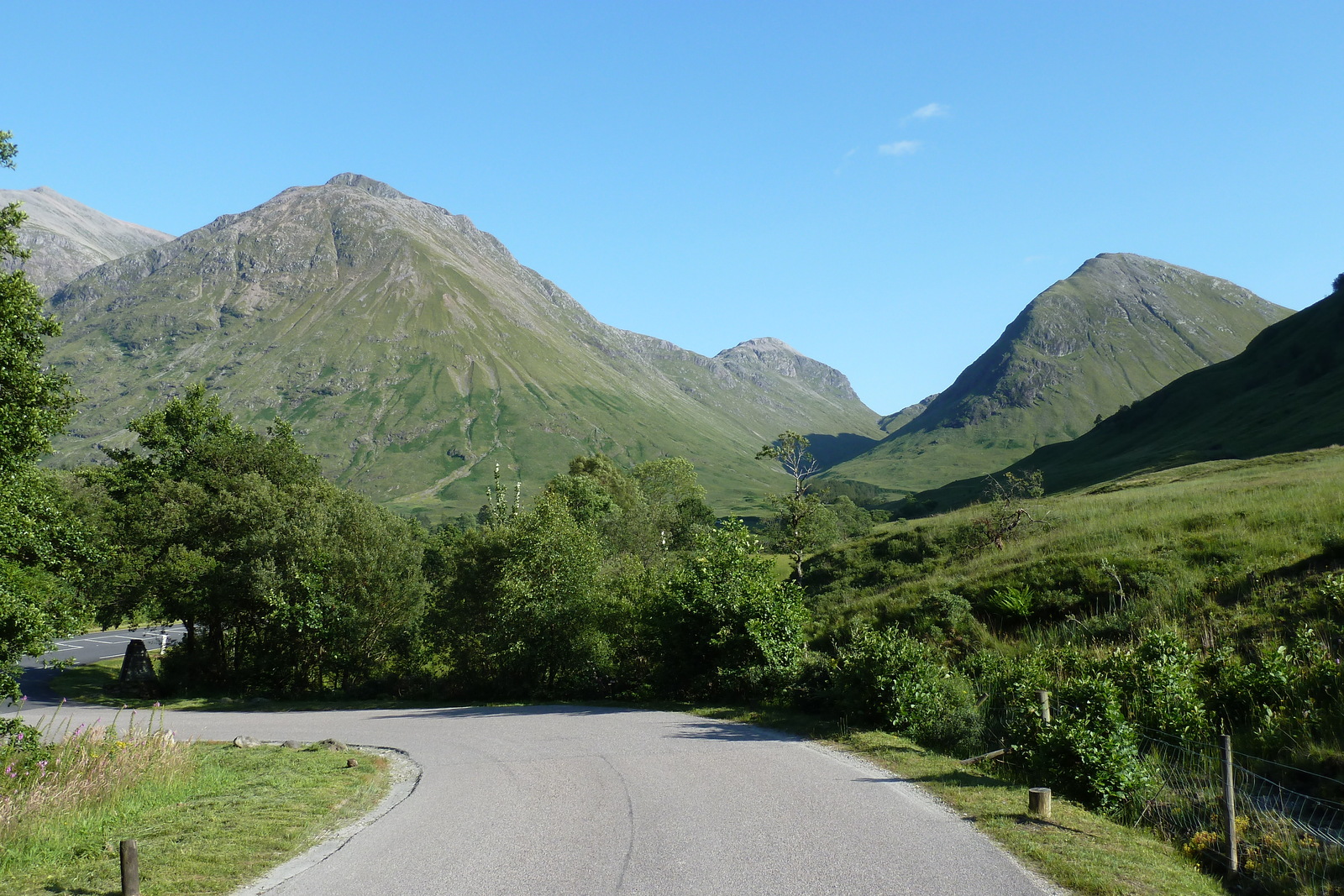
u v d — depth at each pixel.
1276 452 81.94
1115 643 18.30
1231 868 8.29
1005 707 15.54
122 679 34.75
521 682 26.95
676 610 21.66
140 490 36.84
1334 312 127.38
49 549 17.53
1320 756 10.90
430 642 33.78
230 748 16.83
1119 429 143.62
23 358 16.20
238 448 39.28
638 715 19.58
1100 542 25.00
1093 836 8.70
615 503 65.88
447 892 7.34
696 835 8.83
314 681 36.62
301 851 8.95
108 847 9.32
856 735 14.62
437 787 12.12
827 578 34.97
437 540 46.91
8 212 16.67
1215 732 12.71
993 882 7.18
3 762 12.75
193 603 32.94
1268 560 19.73
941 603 23.81
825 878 7.34
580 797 10.90
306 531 33.50
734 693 20.75
